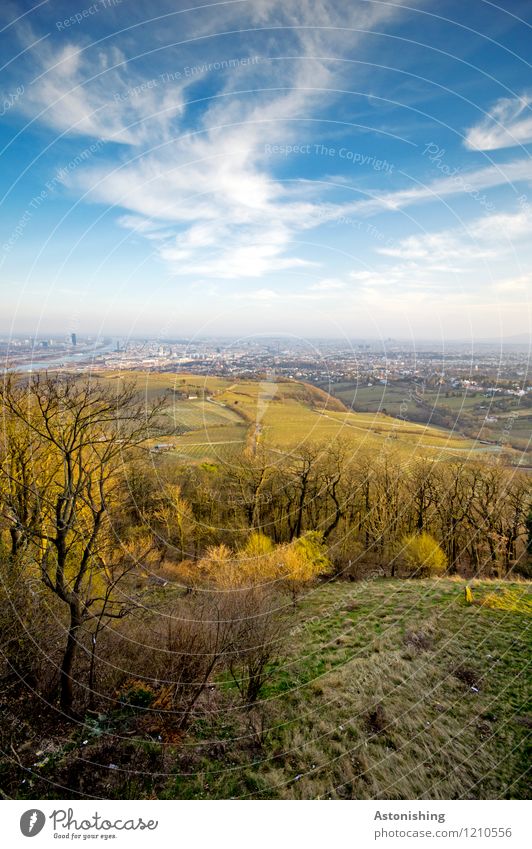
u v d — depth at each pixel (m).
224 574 21.20
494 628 14.86
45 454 13.69
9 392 12.23
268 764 9.61
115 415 12.27
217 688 11.89
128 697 10.97
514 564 25.53
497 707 10.94
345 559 27.44
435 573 25.03
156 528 27.14
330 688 12.16
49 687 10.78
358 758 9.73
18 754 9.15
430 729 10.43
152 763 9.43
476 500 27.17
